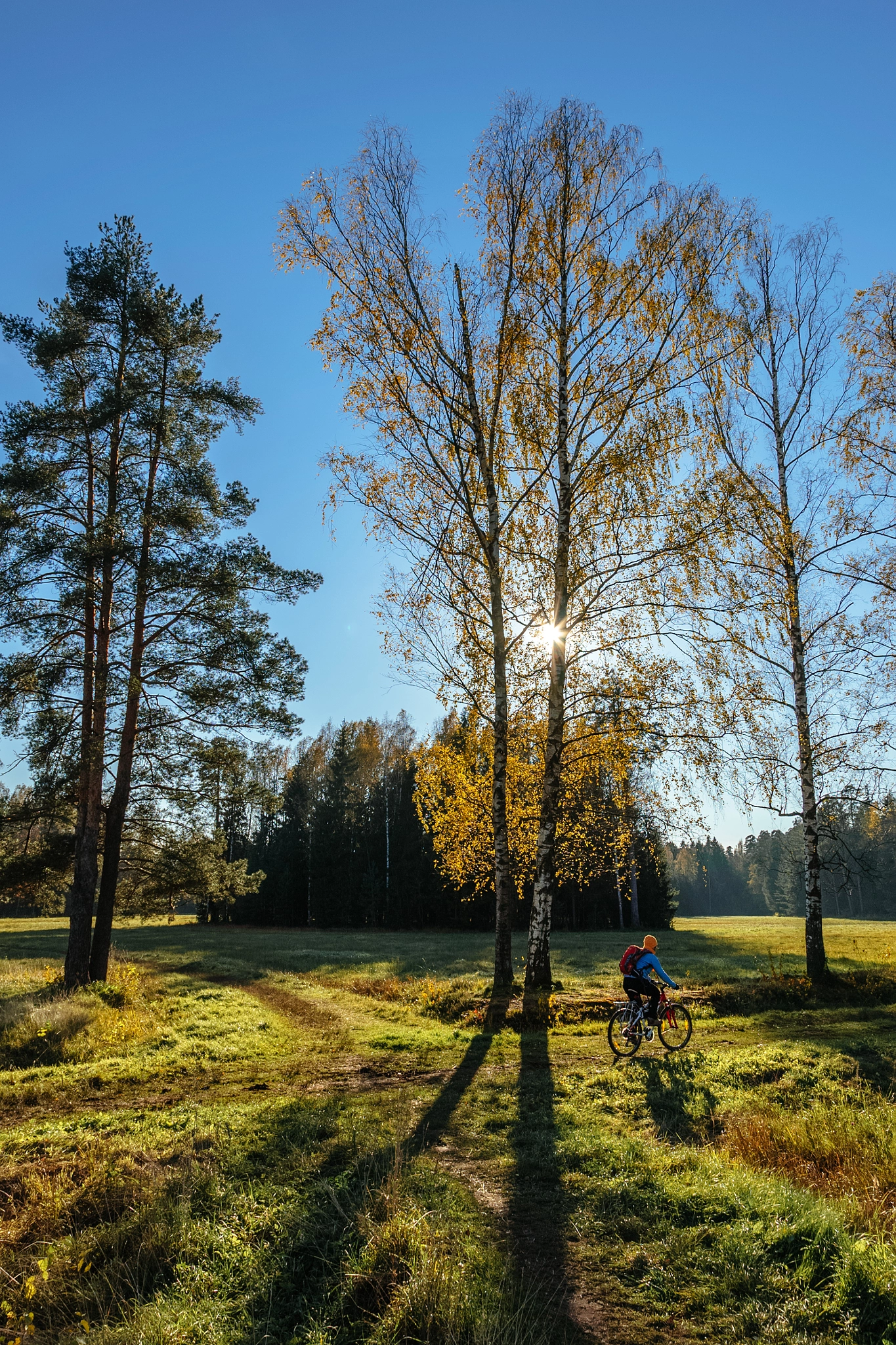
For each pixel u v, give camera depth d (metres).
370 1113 7.73
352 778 64.69
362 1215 5.04
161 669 18.83
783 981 16.69
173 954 34.38
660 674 13.60
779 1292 4.26
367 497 14.63
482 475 14.90
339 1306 4.24
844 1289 4.11
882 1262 4.22
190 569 18.47
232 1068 10.64
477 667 15.38
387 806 62.78
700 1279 4.46
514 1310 4.09
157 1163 6.23
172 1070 10.45
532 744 17.17
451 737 18.52
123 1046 12.01
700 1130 7.39
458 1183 5.92
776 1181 5.62
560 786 16.98
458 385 14.53
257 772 20.55
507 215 14.38
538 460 14.58
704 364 13.85
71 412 17.94
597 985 18.28
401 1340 3.91
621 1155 6.37
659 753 13.33
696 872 112.81
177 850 20.00
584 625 14.68
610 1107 8.17
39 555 16.89
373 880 59.91
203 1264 4.72
